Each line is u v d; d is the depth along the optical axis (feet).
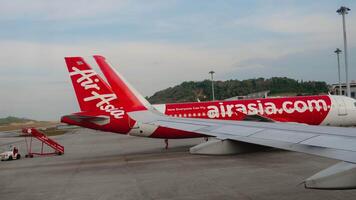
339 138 30.96
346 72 181.06
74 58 104.37
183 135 108.06
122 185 63.41
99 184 65.57
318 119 121.39
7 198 58.13
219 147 46.75
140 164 88.38
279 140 35.22
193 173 71.15
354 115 123.85
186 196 52.60
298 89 642.22
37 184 69.05
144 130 105.60
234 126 51.13
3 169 93.25
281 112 119.55
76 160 104.73
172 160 91.86
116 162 94.94
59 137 237.04
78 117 100.32
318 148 29.12
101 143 165.17
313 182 23.91
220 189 55.72
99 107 104.99
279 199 48.06
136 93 81.82
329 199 46.85
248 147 46.78
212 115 116.47
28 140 230.07
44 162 103.91
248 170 71.31
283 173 66.59
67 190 61.87
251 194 51.55
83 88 104.78
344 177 23.59
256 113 118.21
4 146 180.24
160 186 60.64
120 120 104.12
